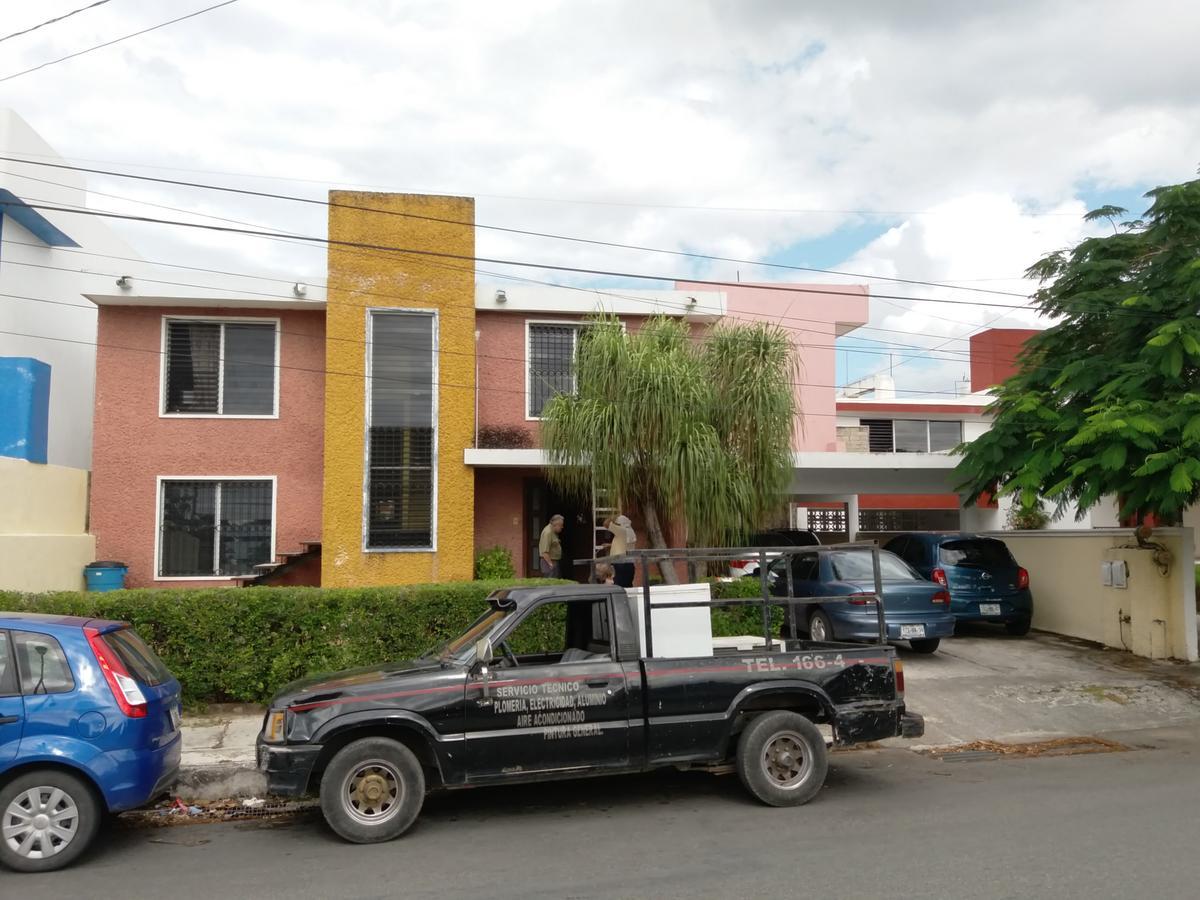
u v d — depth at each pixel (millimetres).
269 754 6453
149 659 6961
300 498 15953
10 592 10031
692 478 11844
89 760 6008
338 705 6504
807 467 16500
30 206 14148
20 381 13703
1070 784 7805
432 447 15133
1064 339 13492
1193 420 10398
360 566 14797
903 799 7371
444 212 15453
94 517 15492
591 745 6871
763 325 13445
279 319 16078
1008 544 15977
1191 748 9320
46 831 5953
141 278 15352
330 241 13195
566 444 12578
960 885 5230
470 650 7105
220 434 15891
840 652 7531
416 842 6410
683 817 6922
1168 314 11922
